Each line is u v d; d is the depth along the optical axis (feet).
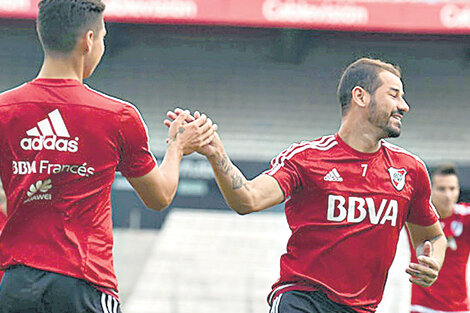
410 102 261.44
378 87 49.60
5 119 39.29
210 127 46.62
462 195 197.67
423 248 52.08
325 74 273.75
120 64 273.54
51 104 39.37
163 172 43.39
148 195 42.11
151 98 259.80
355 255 48.78
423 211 52.42
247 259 174.40
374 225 49.01
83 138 39.24
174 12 239.50
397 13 240.32
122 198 208.13
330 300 48.70
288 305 48.85
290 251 50.44
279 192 48.80
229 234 190.80
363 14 240.53
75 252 38.73
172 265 168.35
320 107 260.62
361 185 49.29
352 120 50.29
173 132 45.80
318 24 240.32
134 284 173.68
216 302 149.59
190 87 265.34
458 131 249.14
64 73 40.22
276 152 236.63
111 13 238.27
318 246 49.16
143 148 41.06
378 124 49.49
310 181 49.47
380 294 50.39
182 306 147.43
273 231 195.83
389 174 49.90
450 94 265.95
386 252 49.62
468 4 239.09
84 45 40.34
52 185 38.96
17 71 263.49
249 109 257.34
